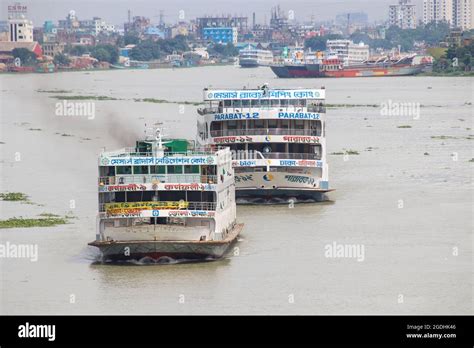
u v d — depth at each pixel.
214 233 121.19
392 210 157.00
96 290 112.06
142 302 107.75
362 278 116.44
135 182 122.19
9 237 137.75
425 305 106.19
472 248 130.38
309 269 120.25
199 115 176.12
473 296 109.12
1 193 175.38
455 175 194.25
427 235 138.25
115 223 121.00
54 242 134.50
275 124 163.62
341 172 199.88
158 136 124.06
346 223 147.00
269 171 163.38
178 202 120.19
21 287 113.69
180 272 118.56
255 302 107.50
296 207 161.00
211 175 122.00
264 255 126.81
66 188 181.12
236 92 165.88
